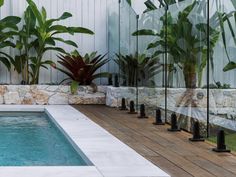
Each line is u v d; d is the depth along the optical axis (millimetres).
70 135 5410
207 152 4500
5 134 6285
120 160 4051
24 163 4430
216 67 5211
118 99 9062
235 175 3561
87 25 10344
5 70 10055
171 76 6172
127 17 8297
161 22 6473
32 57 9656
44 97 9570
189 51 5578
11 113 8641
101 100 9758
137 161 4016
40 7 10180
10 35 9375
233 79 5305
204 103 5246
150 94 7059
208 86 5133
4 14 10086
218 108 5215
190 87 5578
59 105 9383
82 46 10344
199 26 5320
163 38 6402
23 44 9609
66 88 9664
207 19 5125
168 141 5148
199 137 5184
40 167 3758
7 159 4641
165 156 4305
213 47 5172
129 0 8508
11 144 5531
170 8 6156
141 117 7301
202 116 5293
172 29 6074
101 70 10320
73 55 9602
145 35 7191
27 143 5602
